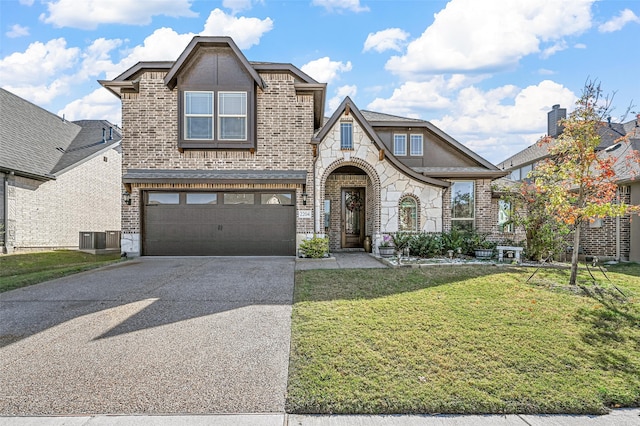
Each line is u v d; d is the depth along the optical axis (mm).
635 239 13289
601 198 7273
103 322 5383
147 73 12539
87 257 13906
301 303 6297
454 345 4508
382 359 4133
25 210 15859
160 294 6984
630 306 6094
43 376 3785
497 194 15492
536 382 3684
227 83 12562
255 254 12711
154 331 5035
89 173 19984
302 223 12695
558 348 4449
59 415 3160
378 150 13562
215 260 11633
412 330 4996
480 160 15500
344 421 3139
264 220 12758
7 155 15281
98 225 20750
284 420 3146
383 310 5875
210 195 12695
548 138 8289
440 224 13766
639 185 13141
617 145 16250
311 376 3760
